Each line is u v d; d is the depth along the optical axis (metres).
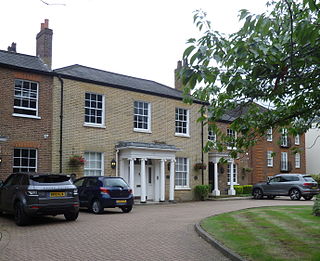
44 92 17.89
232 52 5.07
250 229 10.10
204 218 12.62
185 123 23.88
